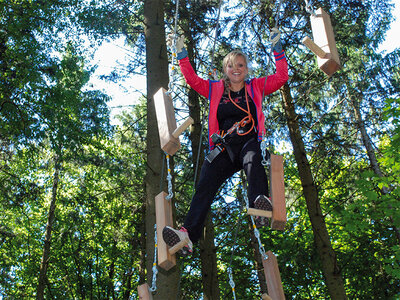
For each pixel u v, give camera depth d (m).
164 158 7.84
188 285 11.52
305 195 9.87
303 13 10.69
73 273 16.31
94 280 17.02
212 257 9.88
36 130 11.56
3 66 11.45
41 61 12.07
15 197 12.17
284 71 3.39
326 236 9.45
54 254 16.03
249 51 11.47
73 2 12.11
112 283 16.31
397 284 12.13
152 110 8.19
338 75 11.78
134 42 12.01
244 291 12.76
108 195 14.26
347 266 12.41
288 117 10.55
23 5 11.85
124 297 16.31
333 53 3.27
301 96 11.08
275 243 12.91
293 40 11.07
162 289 6.84
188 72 3.40
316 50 3.24
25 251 16.31
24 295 16.19
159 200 3.20
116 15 11.71
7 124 11.63
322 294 13.84
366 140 13.24
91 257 16.25
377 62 14.48
